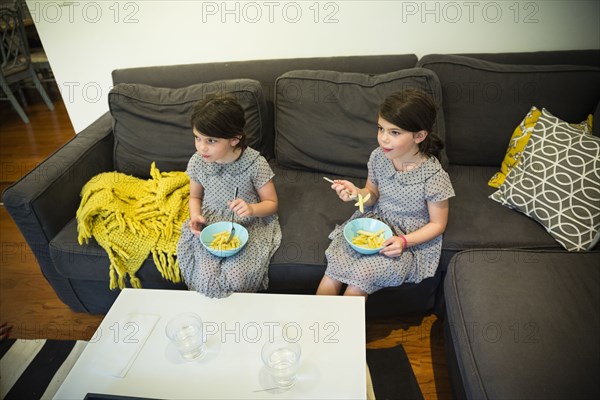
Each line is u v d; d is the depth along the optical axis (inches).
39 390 51.4
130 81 69.2
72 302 61.6
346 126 62.1
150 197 57.7
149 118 63.3
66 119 126.5
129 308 43.1
